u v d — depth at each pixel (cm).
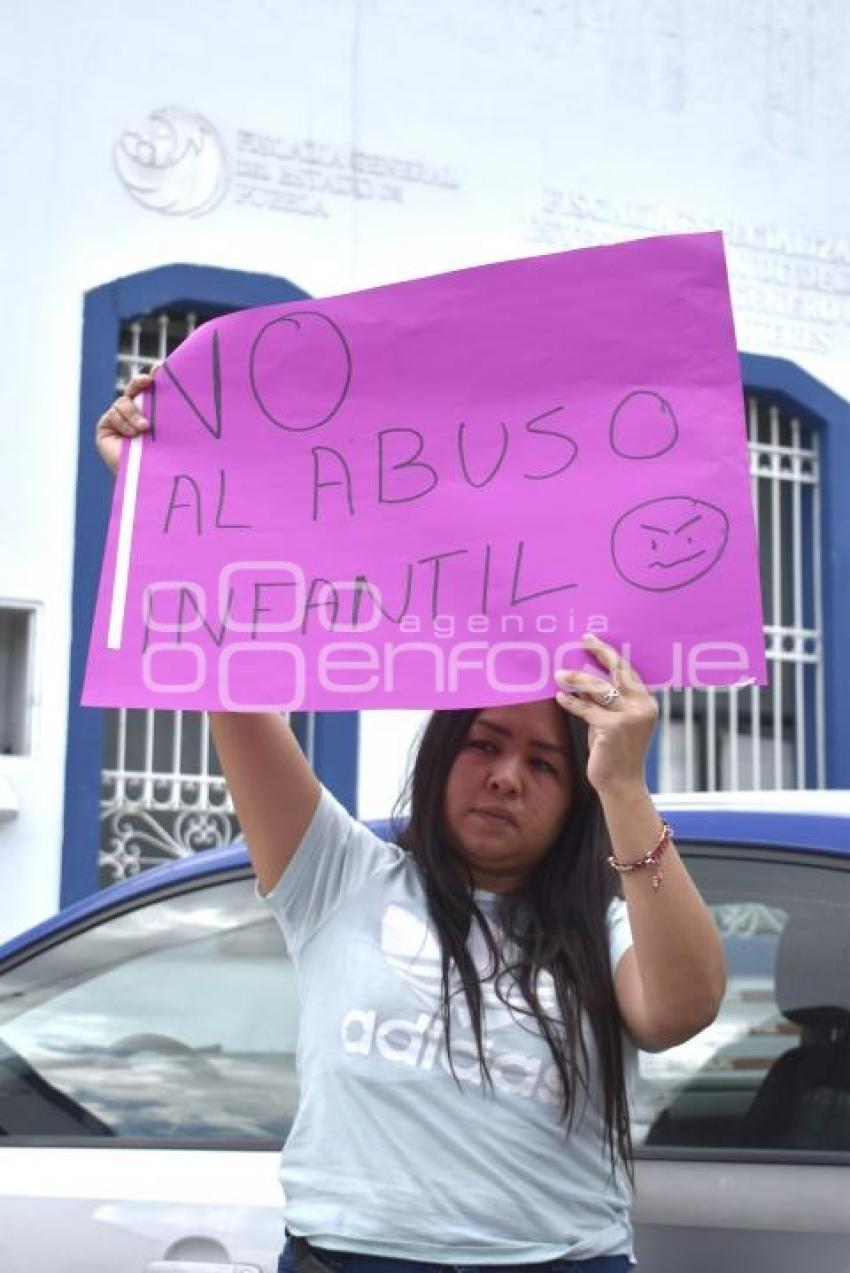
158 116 763
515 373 261
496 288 263
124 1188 292
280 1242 279
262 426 268
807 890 287
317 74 791
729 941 289
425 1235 231
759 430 868
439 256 809
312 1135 240
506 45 824
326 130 792
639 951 229
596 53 841
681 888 228
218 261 770
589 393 258
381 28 803
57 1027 316
